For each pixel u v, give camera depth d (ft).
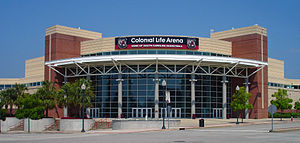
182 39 226.79
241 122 188.44
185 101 219.20
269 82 277.44
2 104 211.61
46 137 105.60
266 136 92.73
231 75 232.32
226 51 251.39
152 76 218.79
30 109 188.03
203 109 223.51
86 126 177.78
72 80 246.06
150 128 144.56
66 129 176.24
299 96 312.91
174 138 88.02
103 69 223.10
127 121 145.59
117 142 78.43
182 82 220.84
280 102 232.73
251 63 224.12
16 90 220.43
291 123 187.11
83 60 214.69
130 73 213.66
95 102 230.27
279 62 298.97
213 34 270.46
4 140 91.09
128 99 220.02
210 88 227.81
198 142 76.43
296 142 75.31
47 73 251.60
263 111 245.24
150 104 216.74
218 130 124.67
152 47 224.12
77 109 244.22
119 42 230.27
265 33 252.83
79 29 260.42
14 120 195.42
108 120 207.00
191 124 174.70
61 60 224.33
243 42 250.98
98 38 268.41
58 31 250.37
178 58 204.33
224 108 226.17
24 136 115.24
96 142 79.51
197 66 213.25
